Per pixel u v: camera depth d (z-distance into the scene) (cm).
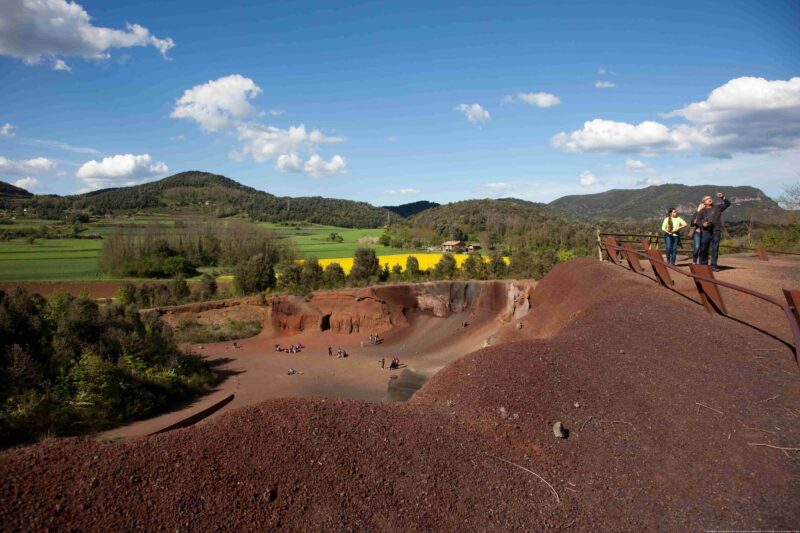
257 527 525
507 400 797
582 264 2103
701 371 850
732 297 1254
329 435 668
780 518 514
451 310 4525
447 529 555
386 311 4609
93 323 2670
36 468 550
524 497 605
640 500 586
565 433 718
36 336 2384
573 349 978
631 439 698
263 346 4275
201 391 2941
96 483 541
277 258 8300
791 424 670
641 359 922
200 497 546
